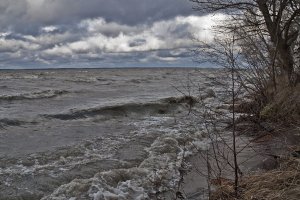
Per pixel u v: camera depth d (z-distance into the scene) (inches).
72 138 401.1
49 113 563.5
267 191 191.9
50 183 255.6
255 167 254.4
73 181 236.5
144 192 231.1
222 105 506.3
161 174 257.0
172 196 227.9
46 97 821.2
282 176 203.8
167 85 1307.8
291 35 470.0
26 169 284.7
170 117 555.2
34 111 593.9
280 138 309.0
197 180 252.8
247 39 464.8
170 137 367.9
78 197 217.8
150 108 620.4
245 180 214.5
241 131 367.6
